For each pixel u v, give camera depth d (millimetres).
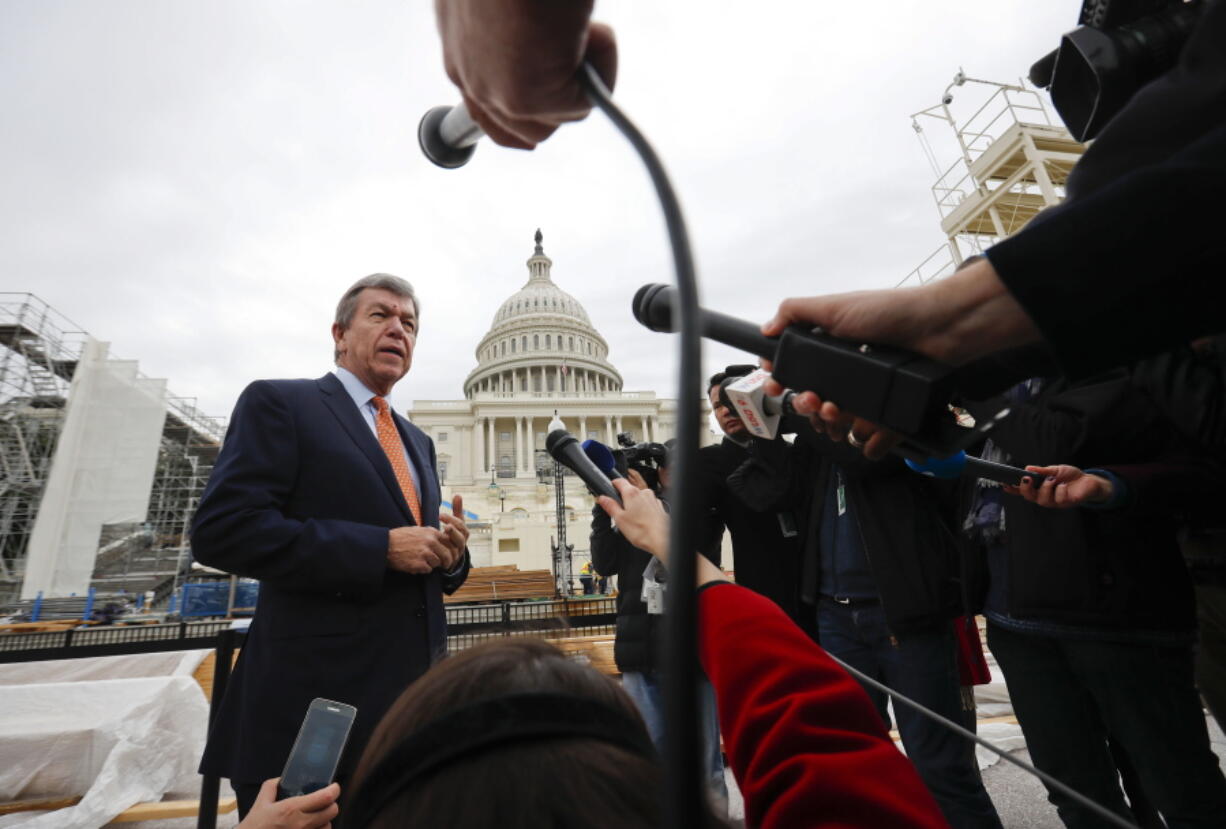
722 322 636
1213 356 1397
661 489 2695
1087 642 1874
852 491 2535
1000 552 2188
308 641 1797
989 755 3816
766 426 791
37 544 23625
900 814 468
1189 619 1812
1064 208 506
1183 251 448
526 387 67375
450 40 430
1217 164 454
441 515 2012
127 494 25391
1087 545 1888
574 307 78312
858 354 516
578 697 482
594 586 25047
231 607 20391
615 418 61125
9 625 15969
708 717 2484
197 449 34969
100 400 26141
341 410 2205
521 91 391
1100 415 1822
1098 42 834
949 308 502
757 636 664
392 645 1879
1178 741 1764
